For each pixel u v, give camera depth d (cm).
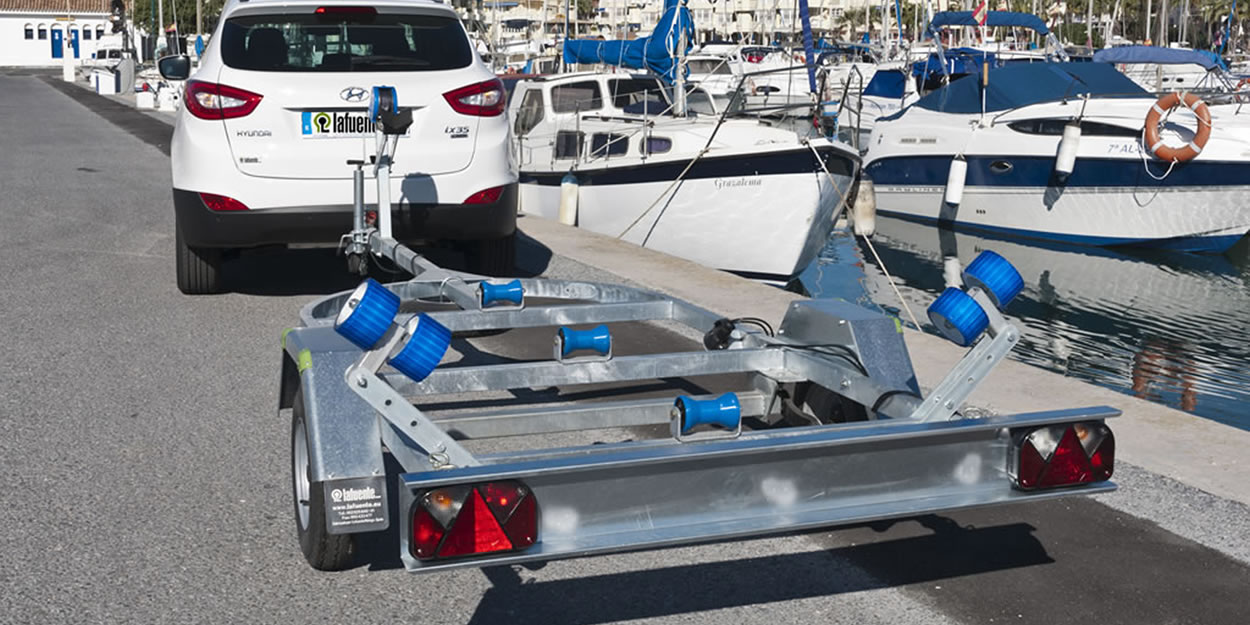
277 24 687
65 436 493
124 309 737
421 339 300
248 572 368
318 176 682
